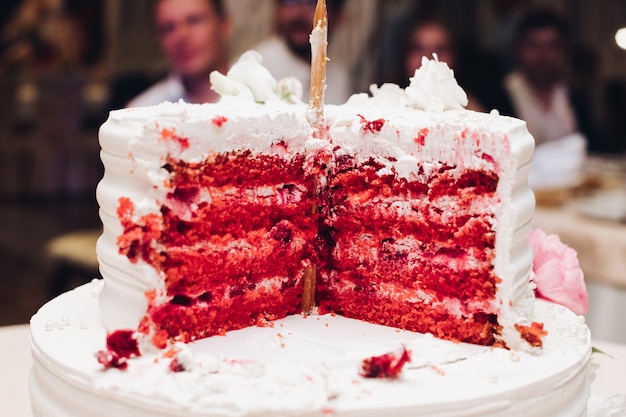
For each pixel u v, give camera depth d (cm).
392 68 126
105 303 53
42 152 157
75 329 53
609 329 90
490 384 47
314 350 52
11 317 131
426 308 56
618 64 147
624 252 89
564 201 103
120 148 51
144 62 119
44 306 57
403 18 126
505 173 52
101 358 47
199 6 111
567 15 142
